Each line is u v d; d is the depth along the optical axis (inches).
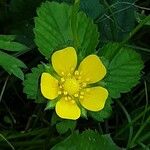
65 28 6.0
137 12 7.2
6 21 7.1
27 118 7.2
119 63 6.0
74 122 5.5
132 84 6.0
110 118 7.1
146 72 7.4
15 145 6.5
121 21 7.0
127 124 6.6
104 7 6.9
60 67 5.5
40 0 6.9
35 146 6.6
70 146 5.7
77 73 5.6
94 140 5.8
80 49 5.7
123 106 6.7
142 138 6.3
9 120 7.1
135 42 7.4
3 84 7.0
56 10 6.1
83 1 6.7
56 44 6.0
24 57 7.2
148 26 7.3
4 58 5.6
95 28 6.0
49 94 5.3
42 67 5.6
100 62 5.5
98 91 5.5
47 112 6.9
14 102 7.3
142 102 7.2
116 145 6.1
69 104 5.5
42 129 6.6
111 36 6.9
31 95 5.6
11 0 7.0
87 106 5.5
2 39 5.8
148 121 6.2
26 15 7.0
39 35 6.0
